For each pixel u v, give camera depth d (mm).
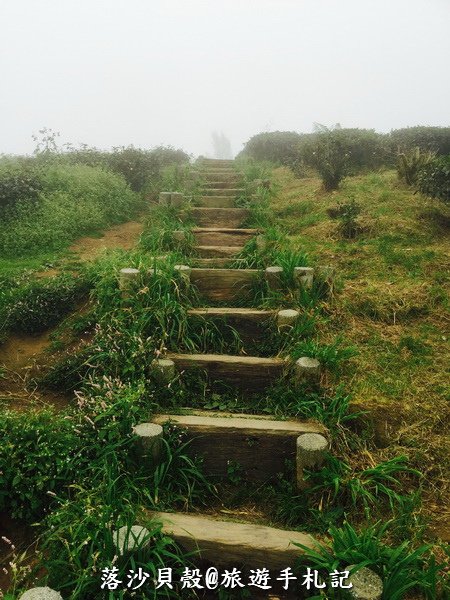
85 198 8273
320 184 9383
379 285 4926
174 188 9336
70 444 3139
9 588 2453
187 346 4227
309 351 3852
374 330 4359
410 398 3561
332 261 5555
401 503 2846
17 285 5230
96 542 2451
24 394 3992
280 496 3154
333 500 2945
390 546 2623
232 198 8211
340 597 2297
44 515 2926
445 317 4449
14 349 4492
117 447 3164
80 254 6473
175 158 15516
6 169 8594
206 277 5098
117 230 7781
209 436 3373
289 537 2715
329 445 3176
